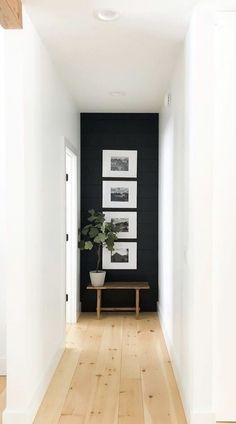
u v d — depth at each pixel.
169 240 3.80
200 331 2.40
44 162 2.98
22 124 2.39
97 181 5.17
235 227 2.44
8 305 2.43
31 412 2.50
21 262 2.42
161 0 2.27
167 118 4.01
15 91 2.38
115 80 3.77
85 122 5.14
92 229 4.89
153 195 5.17
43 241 2.94
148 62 3.29
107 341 4.06
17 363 2.43
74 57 3.19
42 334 2.89
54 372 3.27
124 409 2.67
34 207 2.68
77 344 3.97
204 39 2.37
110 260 5.20
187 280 2.65
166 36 2.78
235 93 2.44
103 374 3.24
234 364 2.46
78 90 4.09
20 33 2.37
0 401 2.74
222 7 2.37
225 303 2.45
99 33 2.74
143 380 3.13
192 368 2.43
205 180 2.39
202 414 2.39
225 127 2.44
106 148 5.16
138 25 2.61
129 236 5.19
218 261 2.45
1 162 3.13
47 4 2.33
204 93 2.38
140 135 5.16
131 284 4.98
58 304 3.54
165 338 4.06
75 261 4.71
